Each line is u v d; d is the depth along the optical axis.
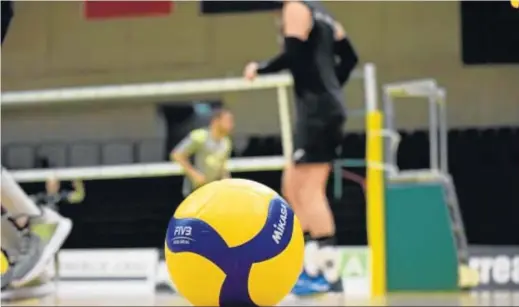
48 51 14.16
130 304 5.68
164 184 12.59
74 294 7.41
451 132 12.68
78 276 8.08
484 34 12.90
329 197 11.40
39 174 9.67
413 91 8.20
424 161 12.41
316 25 5.83
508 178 12.13
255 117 13.45
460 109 13.15
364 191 11.34
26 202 4.68
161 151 13.22
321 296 6.48
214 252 3.07
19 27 14.16
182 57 13.95
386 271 7.21
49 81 14.15
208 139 8.63
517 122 13.00
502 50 12.88
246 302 3.16
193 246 3.08
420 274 7.22
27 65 14.18
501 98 13.05
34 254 4.82
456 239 7.70
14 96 9.05
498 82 13.09
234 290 3.11
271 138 12.82
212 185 3.27
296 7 5.77
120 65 14.07
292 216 3.25
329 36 5.93
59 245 4.98
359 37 13.45
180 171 9.16
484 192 12.14
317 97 5.82
